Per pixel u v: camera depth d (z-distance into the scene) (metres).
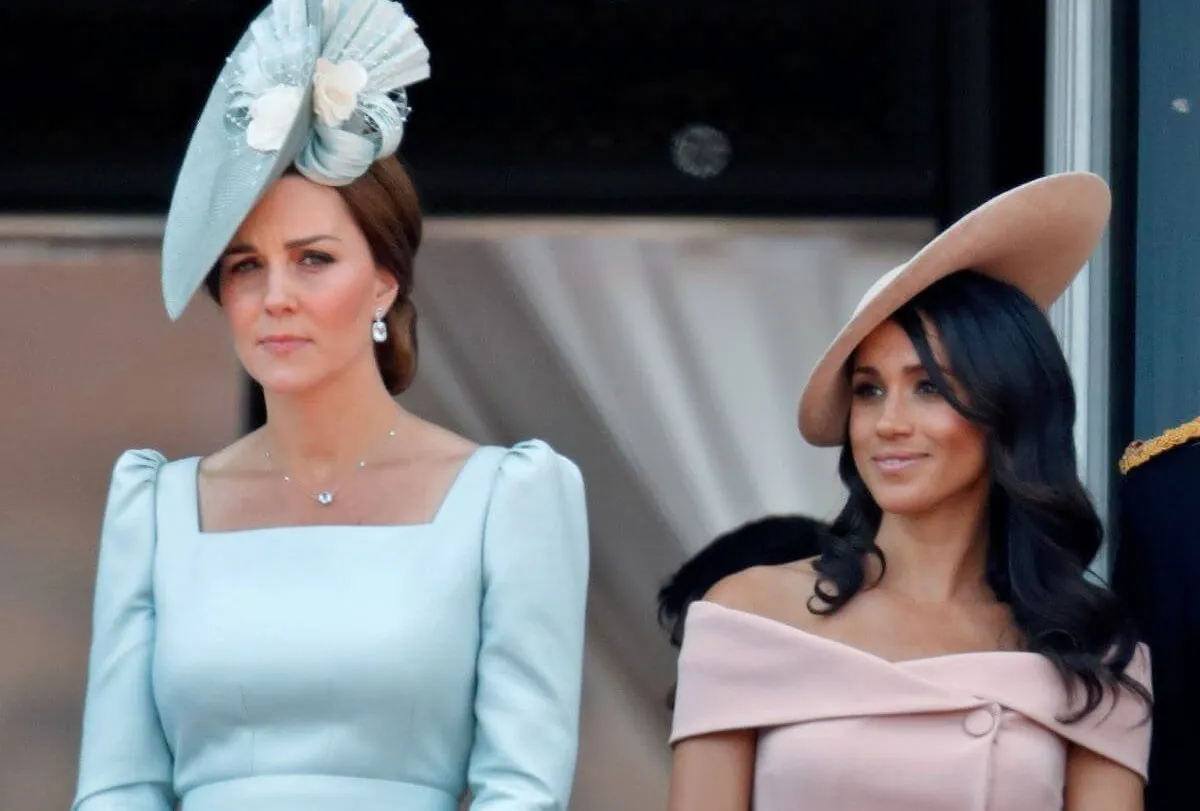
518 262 16.06
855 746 11.34
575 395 16.05
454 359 16.00
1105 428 14.73
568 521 11.61
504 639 11.22
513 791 10.96
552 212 16.08
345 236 11.35
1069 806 11.56
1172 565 12.27
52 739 15.55
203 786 11.12
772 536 13.42
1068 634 11.57
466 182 16.05
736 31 16.05
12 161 15.83
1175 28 14.84
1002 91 15.58
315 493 11.56
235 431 15.86
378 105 11.43
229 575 11.32
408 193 11.65
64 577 15.67
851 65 16.03
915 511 11.76
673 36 16.08
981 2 15.59
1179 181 14.79
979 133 15.66
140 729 11.32
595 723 15.80
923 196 15.98
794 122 16.06
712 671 11.72
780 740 11.48
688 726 11.68
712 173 16.08
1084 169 14.95
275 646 11.05
